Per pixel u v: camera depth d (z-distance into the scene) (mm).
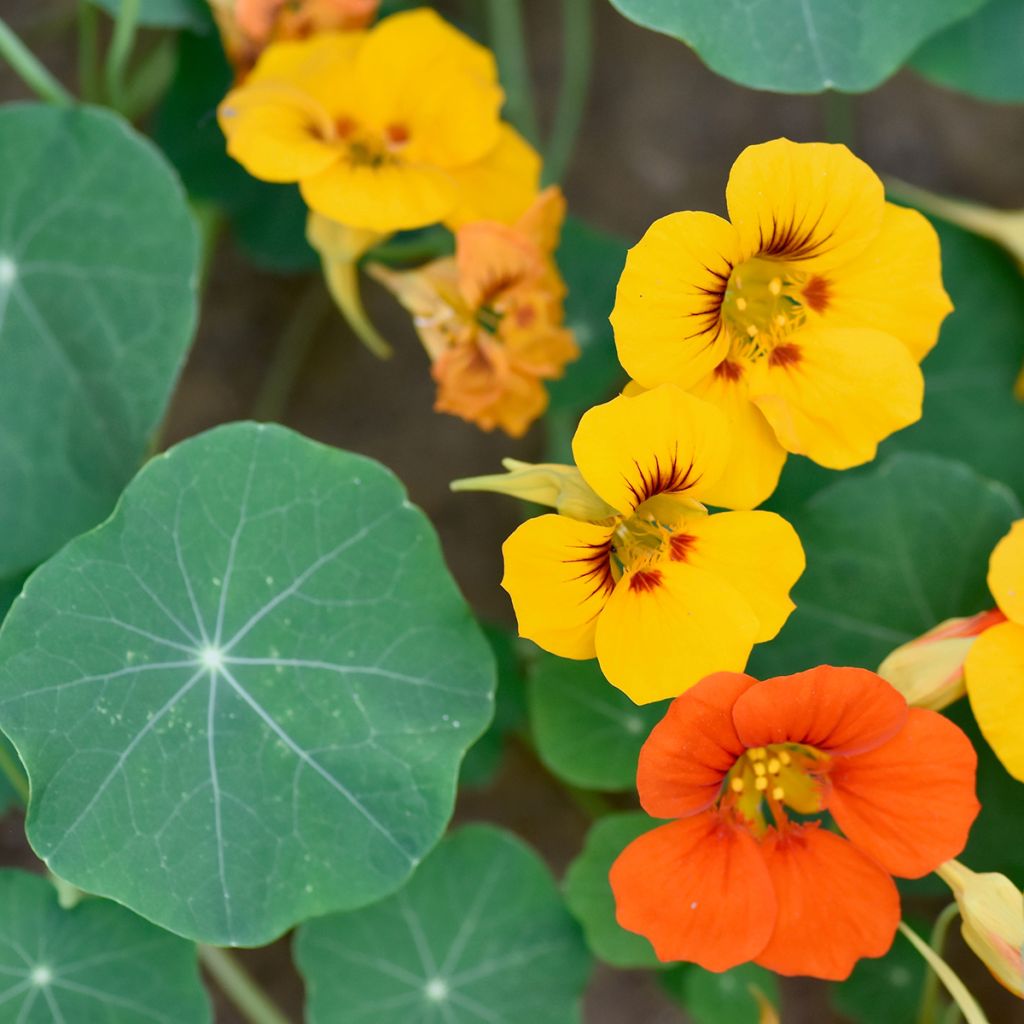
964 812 428
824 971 435
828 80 467
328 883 448
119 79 520
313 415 586
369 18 488
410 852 450
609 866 481
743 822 438
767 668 482
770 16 465
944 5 473
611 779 485
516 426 487
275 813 448
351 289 483
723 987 492
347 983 480
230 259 585
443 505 586
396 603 455
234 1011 564
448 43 476
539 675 488
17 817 544
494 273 466
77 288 481
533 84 605
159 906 442
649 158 605
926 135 608
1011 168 609
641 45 606
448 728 453
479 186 483
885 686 422
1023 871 482
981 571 482
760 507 519
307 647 453
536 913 486
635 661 434
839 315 451
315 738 451
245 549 452
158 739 446
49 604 442
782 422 442
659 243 422
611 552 441
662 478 432
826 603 483
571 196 603
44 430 480
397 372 589
